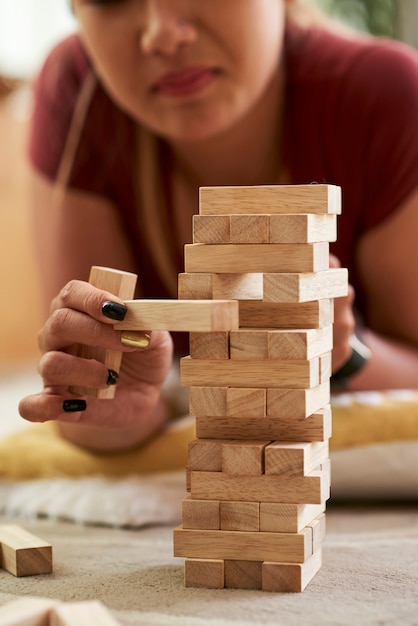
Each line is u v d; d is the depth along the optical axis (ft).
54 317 3.29
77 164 5.69
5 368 11.75
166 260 5.84
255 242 3.06
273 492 3.12
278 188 3.11
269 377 3.07
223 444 3.15
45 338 3.43
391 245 5.49
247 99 4.89
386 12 9.85
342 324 4.00
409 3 9.76
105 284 3.31
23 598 2.76
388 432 4.66
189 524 3.19
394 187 5.37
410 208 5.37
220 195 3.15
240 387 3.10
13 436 5.16
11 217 11.91
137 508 4.37
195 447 3.18
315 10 5.90
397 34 9.81
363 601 2.98
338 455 4.63
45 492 4.67
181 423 5.00
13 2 12.91
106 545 3.92
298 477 3.09
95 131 5.63
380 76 5.37
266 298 3.04
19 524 4.45
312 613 2.87
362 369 4.91
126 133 5.58
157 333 3.70
